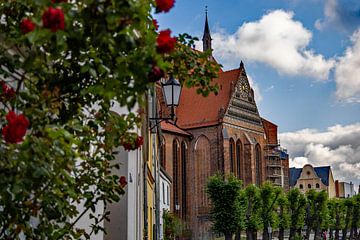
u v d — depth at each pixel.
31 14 5.45
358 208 82.88
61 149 4.38
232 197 50.56
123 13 4.04
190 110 82.19
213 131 78.56
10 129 3.93
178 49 6.55
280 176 93.00
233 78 83.31
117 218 13.02
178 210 74.88
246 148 81.81
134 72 4.08
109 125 5.97
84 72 4.96
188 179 77.88
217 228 51.22
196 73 6.63
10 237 4.85
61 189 5.20
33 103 4.91
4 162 4.35
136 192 14.98
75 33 4.21
